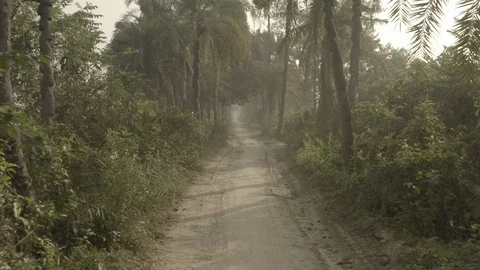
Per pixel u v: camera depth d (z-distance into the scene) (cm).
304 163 1628
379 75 2858
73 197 644
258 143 3309
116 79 1247
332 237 808
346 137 1259
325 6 1275
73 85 1134
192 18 2531
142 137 1309
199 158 1880
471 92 998
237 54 2555
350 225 854
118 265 599
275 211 1024
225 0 2516
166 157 1393
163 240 781
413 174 769
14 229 488
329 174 1209
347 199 988
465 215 676
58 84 1125
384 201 816
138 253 681
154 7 2717
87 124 1089
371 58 2869
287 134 3188
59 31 1177
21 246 498
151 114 1574
